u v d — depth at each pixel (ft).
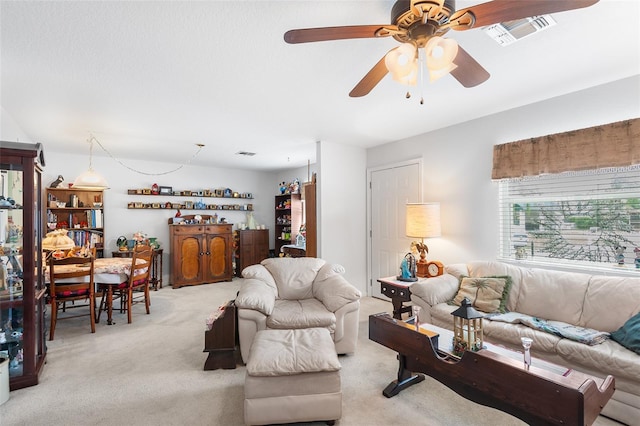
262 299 8.70
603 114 8.53
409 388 7.38
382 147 15.35
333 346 6.78
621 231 8.32
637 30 6.10
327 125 12.19
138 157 18.28
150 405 6.79
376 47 6.64
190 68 7.49
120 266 12.34
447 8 4.25
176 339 10.53
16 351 7.72
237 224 22.74
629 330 6.49
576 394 4.25
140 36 6.15
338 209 15.21
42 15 5.44
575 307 7.82
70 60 7.02
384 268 15.26
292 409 5.87
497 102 9.87
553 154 9.25
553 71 7.84
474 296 9.14
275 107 10.16
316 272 11.04
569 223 9.29
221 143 14.96
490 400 5.50
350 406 6.68
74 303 15.39
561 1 3.85
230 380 7.87
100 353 9.43
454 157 12.16
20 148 7.75
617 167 8.19
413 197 13.83
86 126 11.94
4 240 7.77
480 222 11.32
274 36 6.22
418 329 6.74
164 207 19.69
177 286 18.75
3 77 7.79
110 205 18.29
